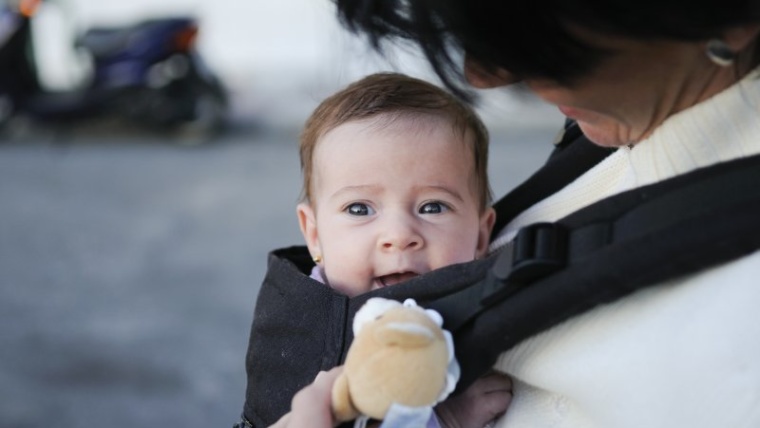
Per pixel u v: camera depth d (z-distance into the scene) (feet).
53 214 19.99
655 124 3.24
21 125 25.25
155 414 12.51
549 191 4.47
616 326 3.03
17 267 17.21
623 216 2.99
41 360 13.82
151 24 24.53
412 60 3.36
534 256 3.05
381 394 3.16
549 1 2.72
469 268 3.41
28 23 24.68
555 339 3.15
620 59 2.91
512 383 3.60
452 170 4.52
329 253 4.46
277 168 22.44
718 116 3.10
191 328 14.78
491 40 2.83
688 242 2.82
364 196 4.44
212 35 30.22
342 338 3.70
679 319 2.91
